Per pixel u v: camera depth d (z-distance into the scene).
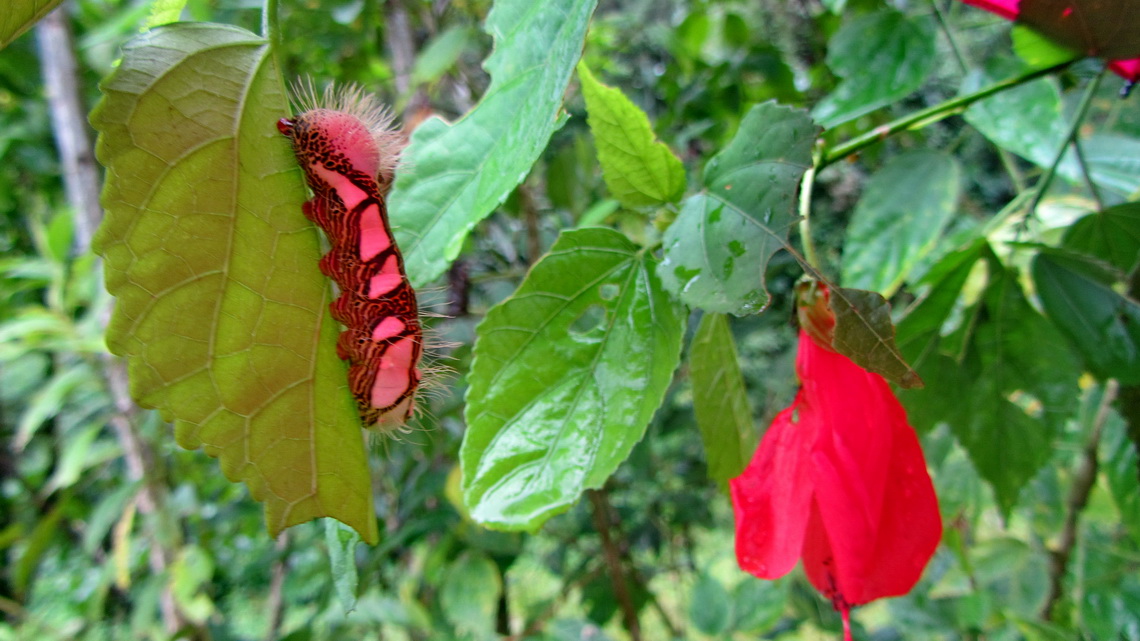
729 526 0.60
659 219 0.17
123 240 0.11
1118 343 0.19
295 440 0.13
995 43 0.32
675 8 0.64
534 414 0.15
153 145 0.12
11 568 0.53
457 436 0.35
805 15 0.45
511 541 0.32
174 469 0.46
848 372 0.15
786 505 0.15
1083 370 0.20
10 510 0.55
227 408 0.12
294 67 0.44
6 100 0.51
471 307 0.41
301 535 0.43
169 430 0.38
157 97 0.12
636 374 0.15
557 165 0.34
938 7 0.25
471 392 0.15
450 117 0.46
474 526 0.31
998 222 0.23
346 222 0.15
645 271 0.16
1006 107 0.23
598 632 0.32
